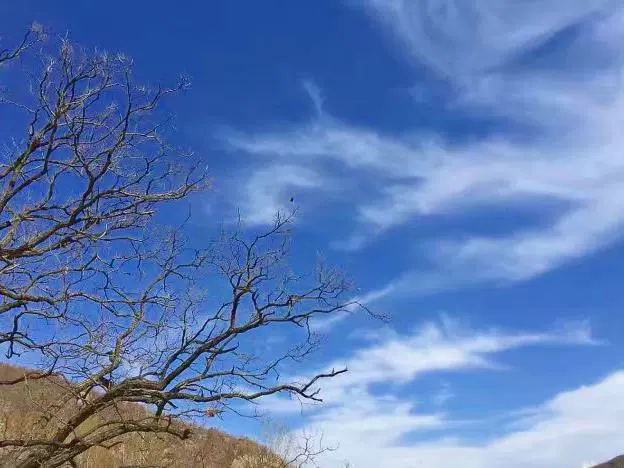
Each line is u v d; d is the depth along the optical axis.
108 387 10.01
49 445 9.54
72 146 9.42
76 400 10.67
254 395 10.08
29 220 9.46
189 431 10.03
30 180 9.41
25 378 9.85
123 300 10.05
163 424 10.41
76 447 9.84
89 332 9.69
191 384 10.19
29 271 9.59
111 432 9.99
